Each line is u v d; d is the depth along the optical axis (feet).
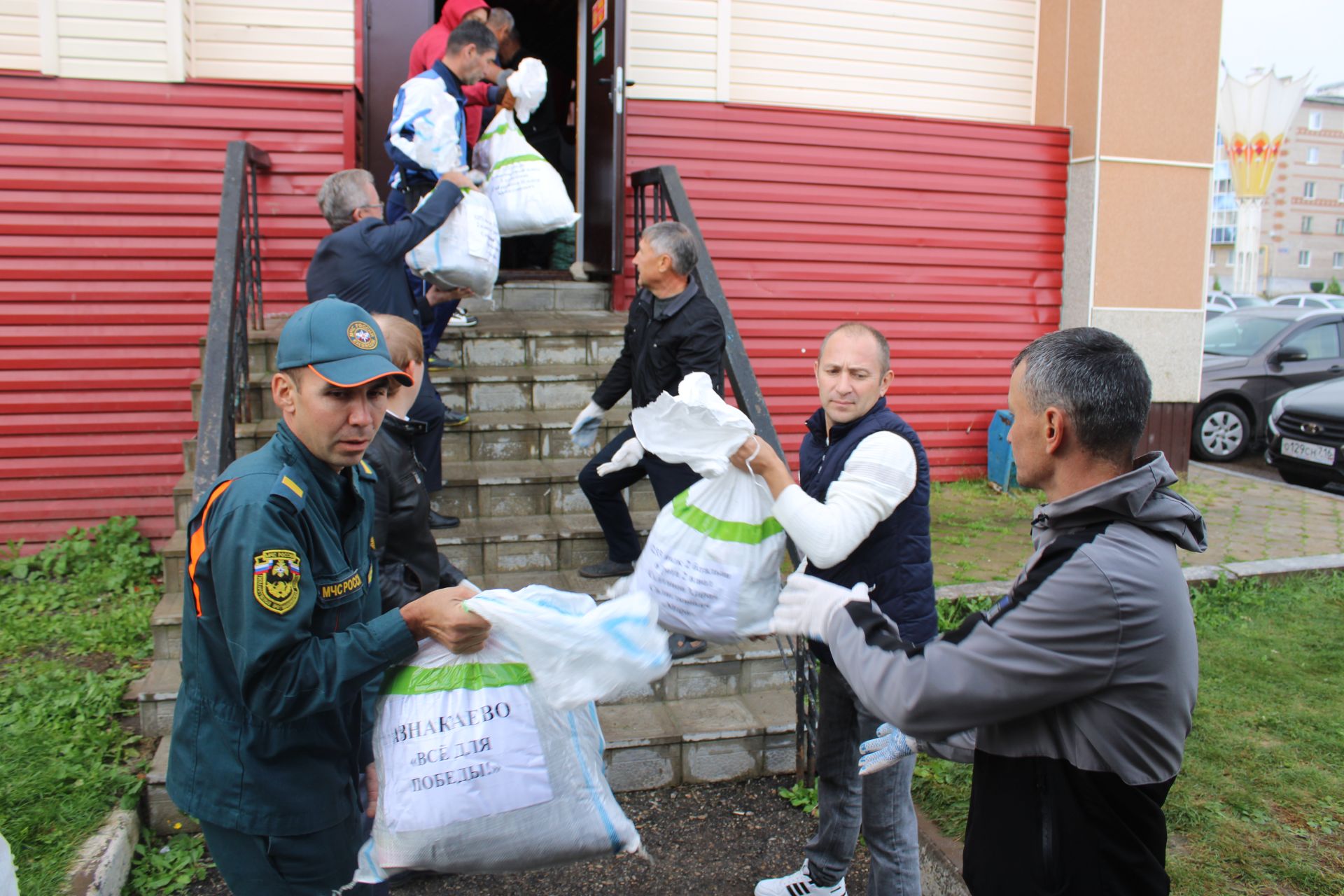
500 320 18.17
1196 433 31.48
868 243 21.80
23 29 16.24
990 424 23.04
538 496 14.25
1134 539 4.79
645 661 6.15
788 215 21.18
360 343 5.67
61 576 16.22
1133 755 4.78
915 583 7.73
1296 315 32.68
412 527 8.00
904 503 7.68
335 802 6.17
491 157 14.38
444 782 6.07
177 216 17.08
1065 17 22.34
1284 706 12.73
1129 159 22.22
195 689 5.86
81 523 17.12
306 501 5.66
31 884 8.39
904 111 22.11
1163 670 4.69
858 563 7.76
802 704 10.78
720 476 7.59
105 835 9.15
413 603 5.91
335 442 5.71
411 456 8.08
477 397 15.76
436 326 14.71
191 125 16.99
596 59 19.54
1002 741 5.19
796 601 5.64
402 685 6.31
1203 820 10.19
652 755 10.95
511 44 16.17
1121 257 22.58
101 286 16.90
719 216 20.77
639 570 8.30
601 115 19.07
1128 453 4.96
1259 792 10.76
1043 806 5.01
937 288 22.43
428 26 18.10
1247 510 22.36
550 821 6.27
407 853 6.11
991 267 22.74
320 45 17.66
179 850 9.59
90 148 16.65
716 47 20.40
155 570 16.43
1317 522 21.34
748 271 21.09
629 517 12.87
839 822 8.43
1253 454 33.42
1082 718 4.83
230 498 5.49
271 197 17.48
